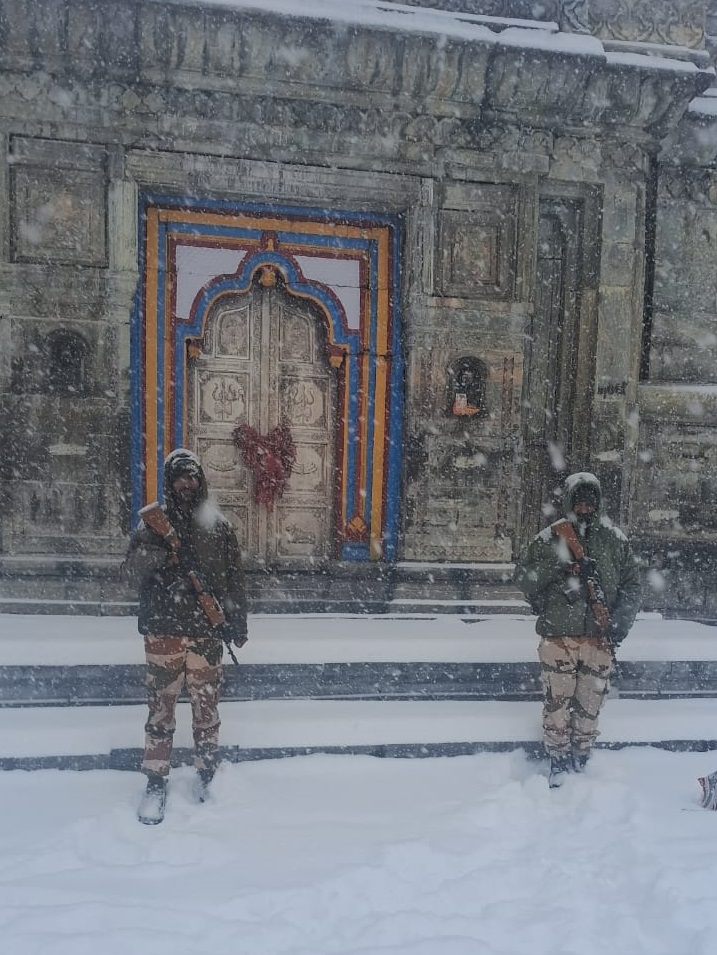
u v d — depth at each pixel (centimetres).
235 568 362
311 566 608
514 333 589
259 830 326
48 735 386
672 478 625
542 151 580
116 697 436
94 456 537
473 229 582
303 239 587
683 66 561
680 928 258
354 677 464
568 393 617
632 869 296
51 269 522
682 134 609
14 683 429
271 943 246
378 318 601
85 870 288
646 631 539
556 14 551
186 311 572
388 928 255
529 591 393
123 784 369
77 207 526
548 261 614
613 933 257
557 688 385
